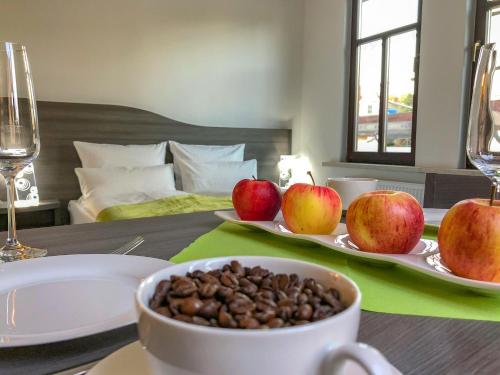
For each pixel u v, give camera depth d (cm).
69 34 294
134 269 57
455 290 54
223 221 101
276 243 79
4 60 75
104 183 262
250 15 373
